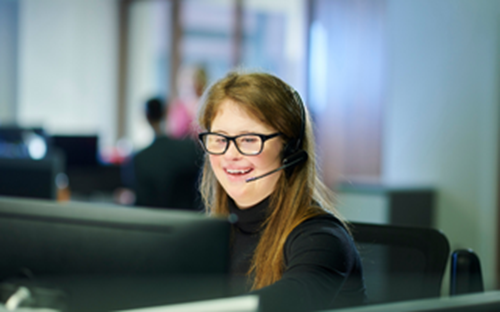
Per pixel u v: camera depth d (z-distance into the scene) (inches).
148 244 28.5
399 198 144.8
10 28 264.8
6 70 264.8
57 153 156.4
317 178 48.1
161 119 133.1
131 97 279.4
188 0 258.5
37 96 266.7
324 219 42.4
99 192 161.0
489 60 140.9
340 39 182.7
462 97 147.1
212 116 44.7
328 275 37.0
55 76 269.6
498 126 139.1
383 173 169.9
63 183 157.3
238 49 241.4
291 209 43.4
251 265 44.6
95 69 277.0
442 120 151.8
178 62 263.3
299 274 35.9
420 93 157.6
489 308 25.4
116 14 280.1
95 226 29.4
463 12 146.8
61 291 29.8
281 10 218.5
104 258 29.2
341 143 182.2
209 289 27.9
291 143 44.2
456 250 48.5
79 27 272.7
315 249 38.6
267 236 43.4
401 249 52.3
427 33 155.9
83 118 275.6
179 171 120.0
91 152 159.6
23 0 262.7
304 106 46.4
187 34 260.8
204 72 172.4
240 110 43.4
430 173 154.5
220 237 27.9
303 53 195.3
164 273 28.3
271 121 43.1
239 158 43.4
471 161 144.9
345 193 153.3
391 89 166.2
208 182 53.0
